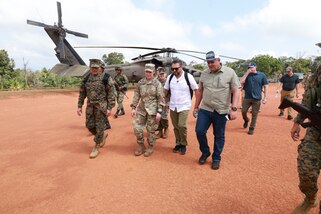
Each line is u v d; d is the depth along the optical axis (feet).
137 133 15.42
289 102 8.11
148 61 58.29
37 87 78.23
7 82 70.49
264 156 15.29
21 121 27.37
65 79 82.12
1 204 10.02
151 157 15.30
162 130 19.97
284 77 27.25
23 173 13.00
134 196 10.48
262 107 39.19
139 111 15.69
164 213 9.21
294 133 8.58
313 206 8.14
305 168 7.48
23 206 9.86
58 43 66.13
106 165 13.98
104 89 15.16
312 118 7.32
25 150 16.84
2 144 18.26
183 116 15.11
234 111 12.71
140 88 15.38
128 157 15.31
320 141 7.38
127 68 58.29
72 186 11.47
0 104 40.42
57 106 40.65
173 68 14.67
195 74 59.16
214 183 11.61
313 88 7.80
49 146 17.71
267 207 9.51
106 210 9.46
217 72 13.00
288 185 11.30
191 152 16.30
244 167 13.53
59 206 9.80
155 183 11.68
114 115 29.66
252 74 20.15
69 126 24.64
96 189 11.16
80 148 17.24
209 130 22.48
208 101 13.15
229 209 9.42
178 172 12.94
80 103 15.99
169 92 16.11
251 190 10.87
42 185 11.61
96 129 15.44
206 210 9.37
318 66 7.69
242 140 18.93
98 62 14.99
